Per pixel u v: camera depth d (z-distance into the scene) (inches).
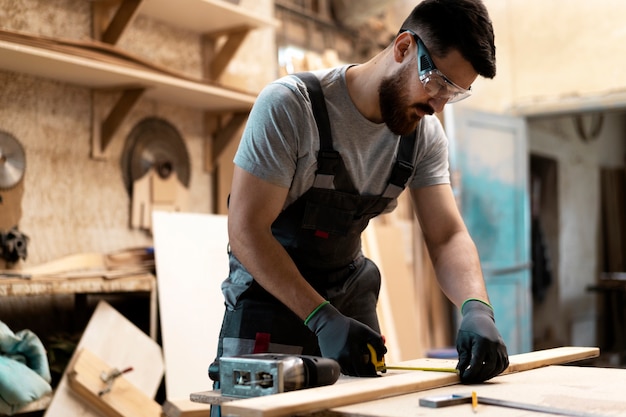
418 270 245.1
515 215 242.5
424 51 62.5
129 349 124.3
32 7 130.8
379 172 73.2
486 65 61.8
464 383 62.3
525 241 243.8
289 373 53.7
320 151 68.4
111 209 142.9
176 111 157.1
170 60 156.9
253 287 71.1
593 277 358.0
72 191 136.3
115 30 139.3
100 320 122.6
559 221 331.6
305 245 72.2
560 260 331.3
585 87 241.3
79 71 127.6
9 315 125.3
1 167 125.0
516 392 56.4
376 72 68.4
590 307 354.6
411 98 65.5
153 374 125.9
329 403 50.0
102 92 140.4
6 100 126.4
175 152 155.9
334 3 231.0
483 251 232.8
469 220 229.9
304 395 50.6
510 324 237.0
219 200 164.1
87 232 138.3
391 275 207.6
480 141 235.3
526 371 68.9
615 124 382.3
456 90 63.0
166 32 156.3
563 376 65.2
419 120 68.6
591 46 241.0
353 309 76.2
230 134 162.6
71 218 135.8
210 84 145.9
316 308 63.2
